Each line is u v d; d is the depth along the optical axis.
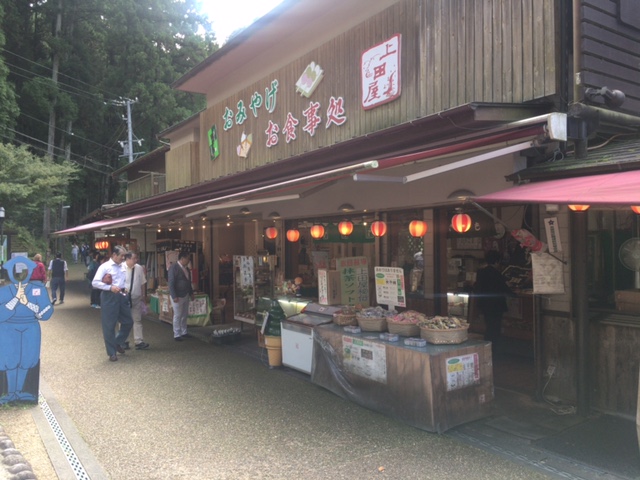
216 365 7.24
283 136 9.45
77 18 33.22
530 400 5.43
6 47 30.28
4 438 4.38
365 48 7.43
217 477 3.79
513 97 5.30
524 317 7.68
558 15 4.97
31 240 26.27
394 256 8.49
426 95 6.40
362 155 6.17
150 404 5.51
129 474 3.85
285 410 5.26
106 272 7.51
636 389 4.70
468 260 8.09
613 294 5.18
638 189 3.25
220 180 9.02
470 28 5.82
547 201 3.40
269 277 9.90
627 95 5.21
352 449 4.25
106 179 35.69
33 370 5.49
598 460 3.96
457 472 3.81
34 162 23.05
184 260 9.31
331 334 5.79
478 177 5.76
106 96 31.64
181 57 32.12
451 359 4.64
